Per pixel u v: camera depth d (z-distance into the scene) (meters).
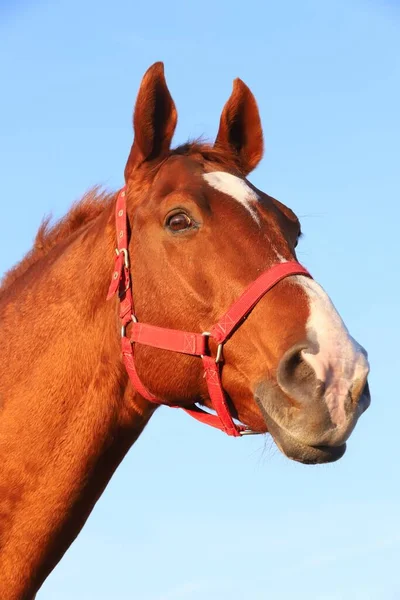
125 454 5.36
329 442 4.35
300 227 5.40
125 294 5.06
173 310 4.92
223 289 4.78
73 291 5.28
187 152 5.38
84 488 5.11
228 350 4.78
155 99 5.27
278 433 4.50
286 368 4.48
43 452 5.06
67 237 5.67
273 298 4.68
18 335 5.32
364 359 4.49
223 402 4.86
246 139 5.59
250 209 4.93
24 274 5.66
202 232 4.88
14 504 5.02
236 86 5.57
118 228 5.18
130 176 5.33
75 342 5.18
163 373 4.97
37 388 5.14
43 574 5.06
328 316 4.58
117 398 5.16
